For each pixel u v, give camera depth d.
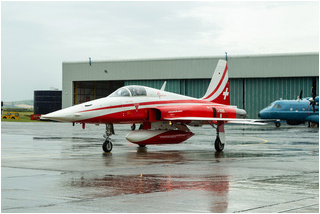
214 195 10.26
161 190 10.84
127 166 15.54
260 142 27.69
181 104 23.23
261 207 9.07
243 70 60.03
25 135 33.12
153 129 22.66
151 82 64.81
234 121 22.09
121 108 20.95
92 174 13.49
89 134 34.94
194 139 30.28
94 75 67.19
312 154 20.12
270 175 13.48
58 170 14.37
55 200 9.60
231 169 14.85
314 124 51.66
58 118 19.36
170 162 16.88
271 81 59.50
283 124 60.72
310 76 57.03
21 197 9.91
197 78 61.78
